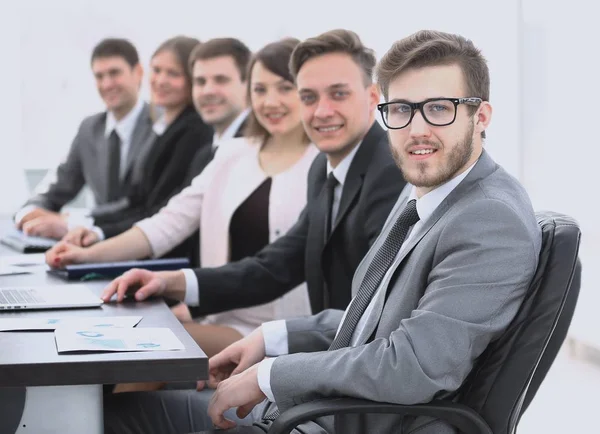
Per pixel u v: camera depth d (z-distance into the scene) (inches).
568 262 77.0
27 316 95.7
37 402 78.7
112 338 81.6
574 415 169.2
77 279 124.0
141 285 110.9
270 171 145.2
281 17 248.5
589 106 193.8
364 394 75.2
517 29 210.1
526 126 211.0
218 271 121.6
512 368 75.8
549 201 206.8
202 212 151.2
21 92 252.4
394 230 86.5
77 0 251.8
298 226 128.0
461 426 75.1
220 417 83.8
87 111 255.1
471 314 74.6
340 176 118.9
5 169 252.8
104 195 211.3
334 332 99.1
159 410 100.1
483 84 82.4
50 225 181.2
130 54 207.9
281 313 138.9
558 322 78.3
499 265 75.5
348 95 117.3
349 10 238.2
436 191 83.0
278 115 142.6
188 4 250.1
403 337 74.7
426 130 80.7
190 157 186.5
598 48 190.5
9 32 250.1
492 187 80.4
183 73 187.5
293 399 79.3
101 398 80.4
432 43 81.4
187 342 81.1
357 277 97.8
